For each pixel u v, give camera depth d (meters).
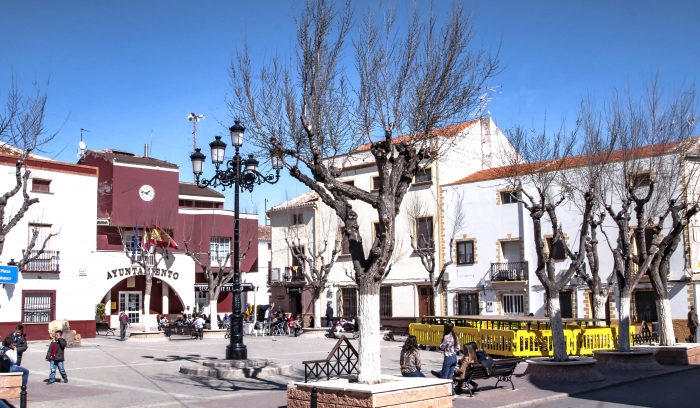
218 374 18.48
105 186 44.22
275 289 48.12
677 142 21.92
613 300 33.22
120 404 13.84
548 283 18.25
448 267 39.25
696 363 20.73
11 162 33.69
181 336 37.19
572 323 26.14
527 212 36.25
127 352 26.66
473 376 15.13
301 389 11.65
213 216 48.19
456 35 12.88
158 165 45.97
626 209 20.92
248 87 13.95
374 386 11.23
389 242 12.05
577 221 34.12
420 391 11.45
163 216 45.50
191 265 43.81
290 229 47.59
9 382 14.01
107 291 38.94
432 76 12.71
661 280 22.03
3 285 33.09
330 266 39.41
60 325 29.25
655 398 14.73
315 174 12.84
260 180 20.80
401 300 41.19
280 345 30.28
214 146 19.92
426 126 12.73
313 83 12.84
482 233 38.06
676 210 22.02
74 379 18.19
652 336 29.55
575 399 14.88
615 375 18.30
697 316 28.70
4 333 32.94
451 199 39.69
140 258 39.84
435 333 28.25
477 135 42.72
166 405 13.65
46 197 35.12
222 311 49.94
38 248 34.66
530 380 17.28
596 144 21.77
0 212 18.55
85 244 36.69
